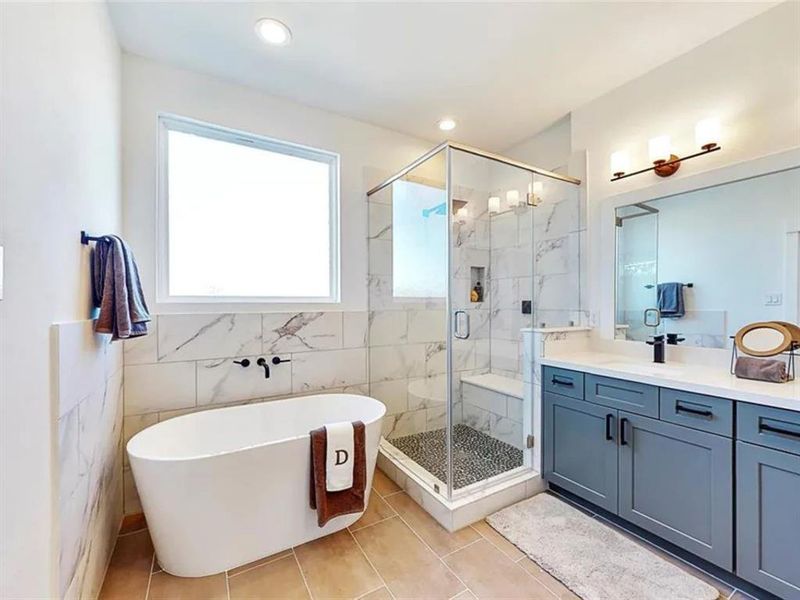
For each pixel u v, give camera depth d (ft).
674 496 5.44
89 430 4.45
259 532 5.55
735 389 4.80
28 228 2.97
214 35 6.34
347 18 5.94
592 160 8.51
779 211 5.81
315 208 9.05
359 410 8.04
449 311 8.21
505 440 8.61
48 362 3.31
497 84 7.84
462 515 6.38
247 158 8.29
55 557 3.33
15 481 2.71
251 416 7.51
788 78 5.70
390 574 5.28
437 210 8.40
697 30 6.30
